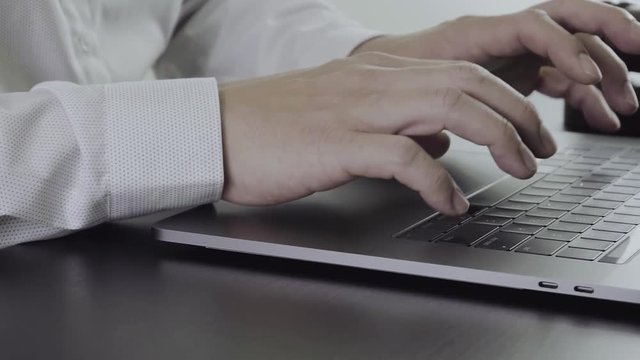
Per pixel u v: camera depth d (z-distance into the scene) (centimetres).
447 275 49
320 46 102
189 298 49
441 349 42
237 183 62
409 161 57
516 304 47
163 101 63
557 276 47
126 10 111
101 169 61
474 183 69
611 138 89
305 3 109
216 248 56
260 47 109
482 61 81
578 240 54
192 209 63
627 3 96
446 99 59
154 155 62
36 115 62
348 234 56
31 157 60
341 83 63
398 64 65
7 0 93
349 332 44
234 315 46
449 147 79
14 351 42
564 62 73
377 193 66
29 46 95
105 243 60
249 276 53
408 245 53
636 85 91
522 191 66
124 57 109
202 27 116
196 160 62
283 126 61
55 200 61
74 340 43
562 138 88
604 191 66
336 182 60
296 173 60
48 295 50
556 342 42
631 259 50
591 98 86
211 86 64
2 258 57
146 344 43
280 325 45
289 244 54
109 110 62
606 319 45
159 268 55
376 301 48
